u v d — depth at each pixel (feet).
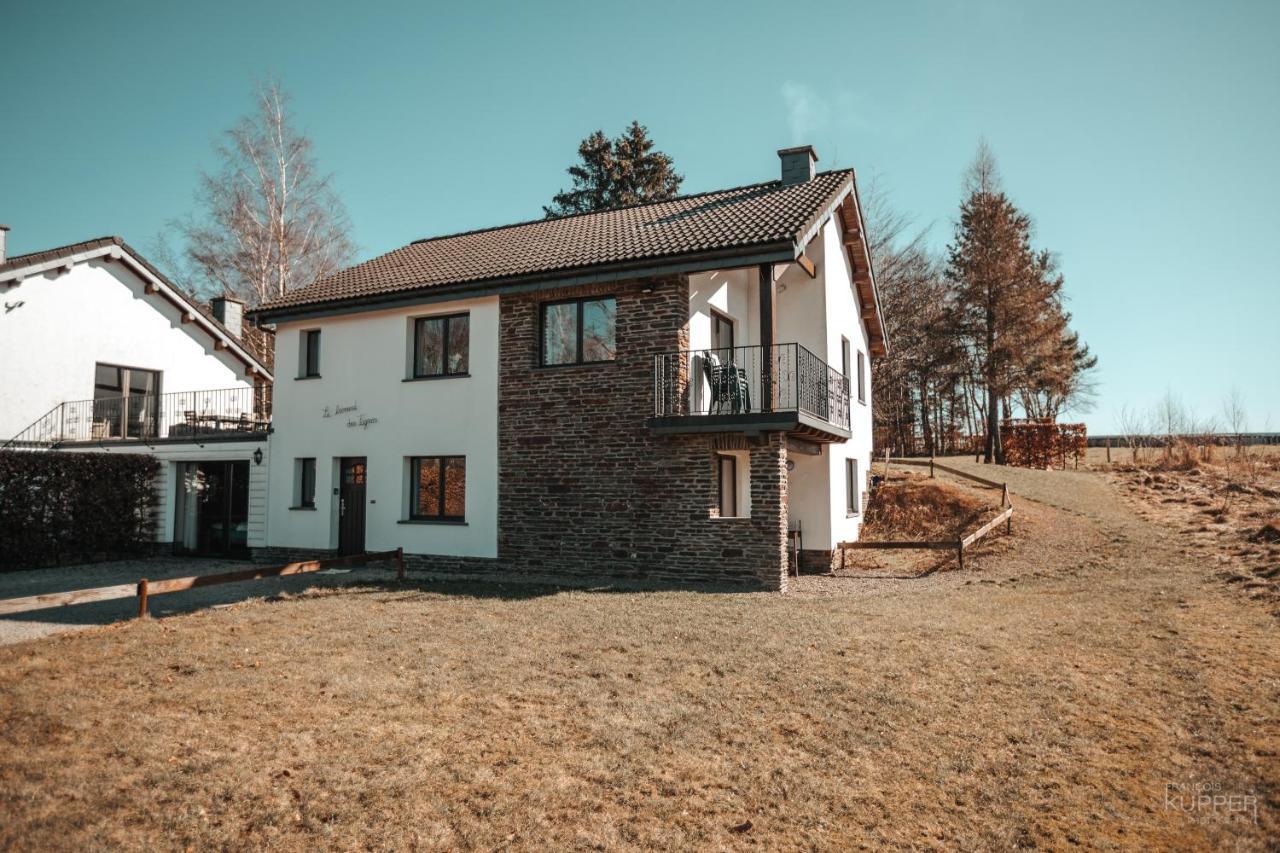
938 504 61.16
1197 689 22.41
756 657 25.75
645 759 17.83
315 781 16.34
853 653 26.32
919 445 142.92
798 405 40.50
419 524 48.88
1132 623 30.14
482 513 46.96
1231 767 17.63
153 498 61.21
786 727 19.80
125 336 74.74
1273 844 14.60
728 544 40.91
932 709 21.07
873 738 19.13
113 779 16.05
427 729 19.26
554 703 21.27
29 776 15.99
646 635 28.66
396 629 29.58
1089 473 78.43
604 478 43.83
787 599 36.37
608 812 15.49
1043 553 47.39
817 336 50.19
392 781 16.43
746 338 52.26
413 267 55.01
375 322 51.75
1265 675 23.39
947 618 31.78
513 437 46.42
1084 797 16.40
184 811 14.99
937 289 109.81
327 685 22.39
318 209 103.30
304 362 55.16
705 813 15.58
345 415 52.37
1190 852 14.35
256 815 14.97
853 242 57.62
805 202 46.16
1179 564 41.91
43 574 48.83
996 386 101.60
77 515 54.95
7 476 50.90
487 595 37.40
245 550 58.49
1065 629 29.50
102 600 36.94
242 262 99.76
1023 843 14.67
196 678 22.74
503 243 56.49
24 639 28.17
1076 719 20.42
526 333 46.47
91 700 20.45
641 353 43.21
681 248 41.55
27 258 67.10
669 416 41.14
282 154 99.71
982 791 16.61
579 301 46.06
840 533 52.08
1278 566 37.52
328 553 52.31
